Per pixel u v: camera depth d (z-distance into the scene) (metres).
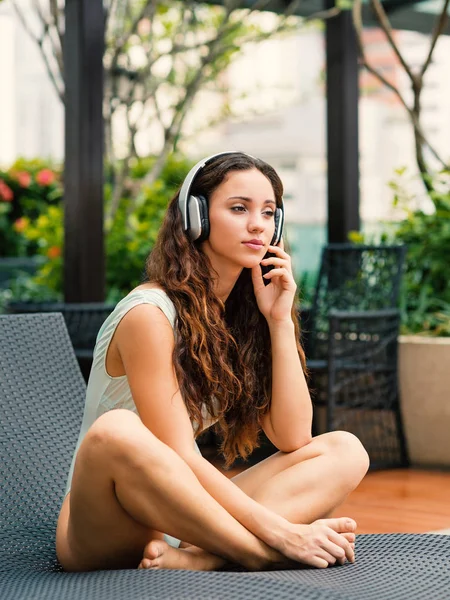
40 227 6.13
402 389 4.36
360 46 5.00
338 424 4.20
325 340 4.71
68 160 4.57
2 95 7.95
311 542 1.62
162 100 6.42
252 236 1.81
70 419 2.20
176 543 1.82
